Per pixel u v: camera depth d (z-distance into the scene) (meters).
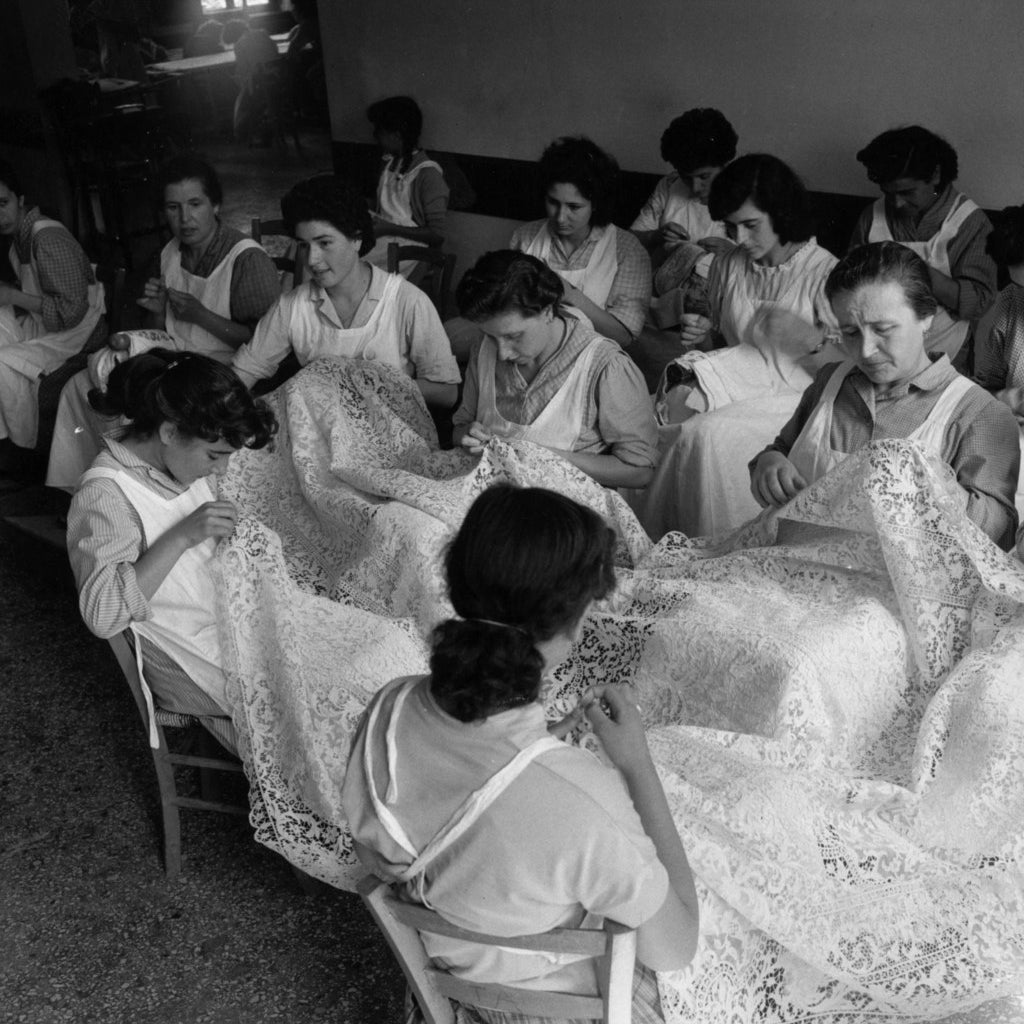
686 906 1.64
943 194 4.18
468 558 1.49
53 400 4.80
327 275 3.68
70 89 7.89
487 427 3.42
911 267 2.53
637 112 5.46
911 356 2.60
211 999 2.60
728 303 3.95
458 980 1.74
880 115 4.66
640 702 2.68
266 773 2.55
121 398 2.58
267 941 2.74
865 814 2.21
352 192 3.64
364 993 2.58
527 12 5.65
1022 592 2.39
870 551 2.64
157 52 14.00
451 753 1.53
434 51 6.18
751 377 3.86
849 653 2.49
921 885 2.13
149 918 2.83
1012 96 4.29
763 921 2.02
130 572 2.57
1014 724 2.25
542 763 1.50
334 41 6.70
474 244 6.53
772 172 3.63
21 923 2.85
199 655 2.67
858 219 4.64
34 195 8.50
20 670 3.86
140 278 5.48
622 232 4.55
